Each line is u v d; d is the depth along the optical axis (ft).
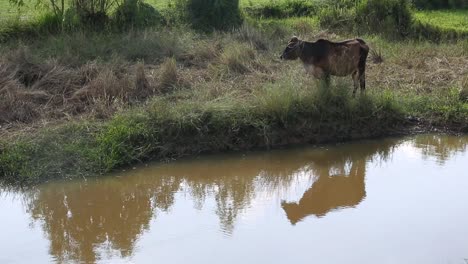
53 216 28.63
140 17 51.52
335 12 57.93
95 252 25.25
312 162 34.73
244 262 23.97
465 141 37.19
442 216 27.66
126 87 38.91
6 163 31.50
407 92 41.55
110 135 33.53
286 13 61.62
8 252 25.18
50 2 55.06
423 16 62.03
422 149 36.11
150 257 24.54
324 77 38.01
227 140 35.27
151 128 34.47
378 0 56.80
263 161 34.60
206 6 53.36
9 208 29.19
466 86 40.70
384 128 37.83
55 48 44.62
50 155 32.35
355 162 34.71
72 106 37.27
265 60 45.37
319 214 28.45
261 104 36.45
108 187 31.35
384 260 24.13
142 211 29.12
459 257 24.36
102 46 45.47
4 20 50.47
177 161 33.96
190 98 38.55
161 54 45.85
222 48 46.98
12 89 37.37
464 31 55.26
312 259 24.18
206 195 31.01
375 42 51.65
